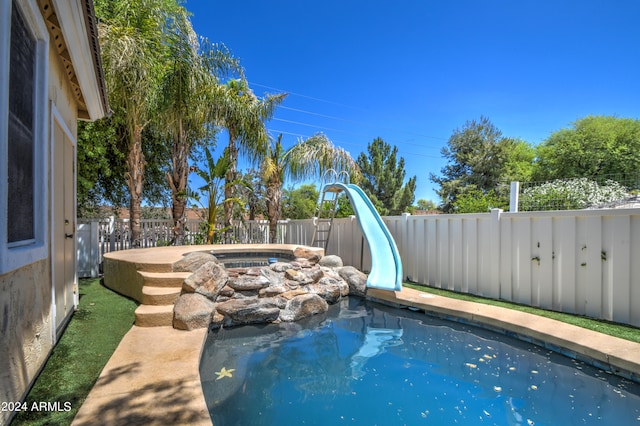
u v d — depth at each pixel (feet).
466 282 18.90
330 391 9.21
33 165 7.70
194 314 11.76
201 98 28.68
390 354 11.71
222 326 14.33
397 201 73.87
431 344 12.59
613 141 59.62
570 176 60.23
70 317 13.08
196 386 7.59
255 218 52.80
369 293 19.17
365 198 27.02
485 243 17.95
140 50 23.43
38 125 7.98
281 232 37.99
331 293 18.38
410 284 21.77
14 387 6.58
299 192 77.97
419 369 10.52
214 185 30.35
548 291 15.23
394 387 9.41
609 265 13.19
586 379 9.57
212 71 29.66
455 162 88.22
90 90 13.98
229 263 21.91
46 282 9.10
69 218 13.24
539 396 8.74
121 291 17.28
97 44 11.48
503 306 15.80
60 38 10.43
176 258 16.24
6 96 5.75
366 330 14.21
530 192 22.68
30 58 7.48
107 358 9.49
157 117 27.02
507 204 38.06
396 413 8.12
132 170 26.37
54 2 8.37
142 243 28.35
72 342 10.64
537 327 12.26
